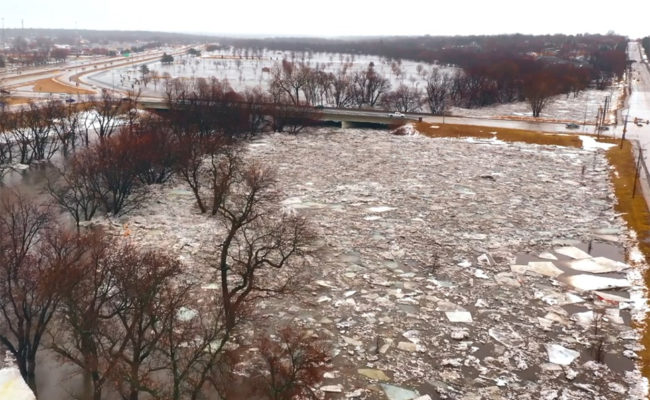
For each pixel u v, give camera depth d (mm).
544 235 62062
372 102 167500
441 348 40781
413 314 45375
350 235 61844
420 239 61000
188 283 48438
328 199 74562
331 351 39906
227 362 36188
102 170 70812
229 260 53875
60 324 38438
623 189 77125
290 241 55750
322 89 180375
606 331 42969
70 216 67938
